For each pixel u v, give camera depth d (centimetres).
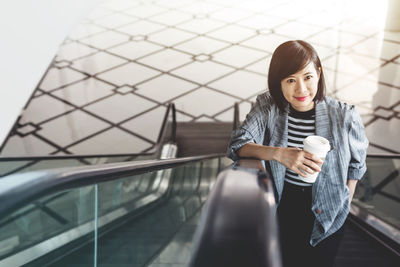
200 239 57
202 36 712
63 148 465
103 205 264
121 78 598
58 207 222
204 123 495
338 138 144
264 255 53
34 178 98
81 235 224
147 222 275
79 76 606
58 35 612
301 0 859
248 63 623
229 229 58
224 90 562
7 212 81
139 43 696
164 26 757
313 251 166
